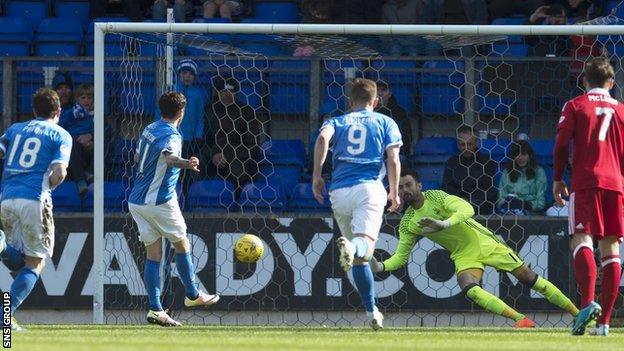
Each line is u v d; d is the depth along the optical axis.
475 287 29.14
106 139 36.34
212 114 35.34
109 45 37.62
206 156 35.25
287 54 36.44
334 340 21.09
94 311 30.20
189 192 34.62
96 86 30.62
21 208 24.05
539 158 36.25
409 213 29.09
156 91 34.56
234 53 35.72
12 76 37.62
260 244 28.30
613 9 40.09
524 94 36.91
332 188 24.16
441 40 34.53
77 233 32.25
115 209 34.81
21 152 24.25
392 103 35.56
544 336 23.34
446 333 24.45
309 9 41.62
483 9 42.81
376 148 24.08
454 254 29.80
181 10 42.66
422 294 31.95
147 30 30.67
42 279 32.16
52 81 37.78
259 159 35.66
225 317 31.98
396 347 18.91
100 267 30.25
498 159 36.06
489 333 24.69
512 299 31.81
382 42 34.50
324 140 23.88
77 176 35.66
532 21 38.78
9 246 24.59
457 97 38.00
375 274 32.03
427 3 42.19
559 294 29.53
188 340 20.56
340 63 37.09
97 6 44.16
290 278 31.94
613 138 23.12
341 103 37.38
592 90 23.48
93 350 16.89
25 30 42.09
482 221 31.98
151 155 26.47
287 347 18.53
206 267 32.03
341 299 31.83
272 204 34.66
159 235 27.14
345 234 24.69
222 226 32.06
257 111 37.19
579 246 22.98
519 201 33.38
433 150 36.22
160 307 27.62
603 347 19.48
